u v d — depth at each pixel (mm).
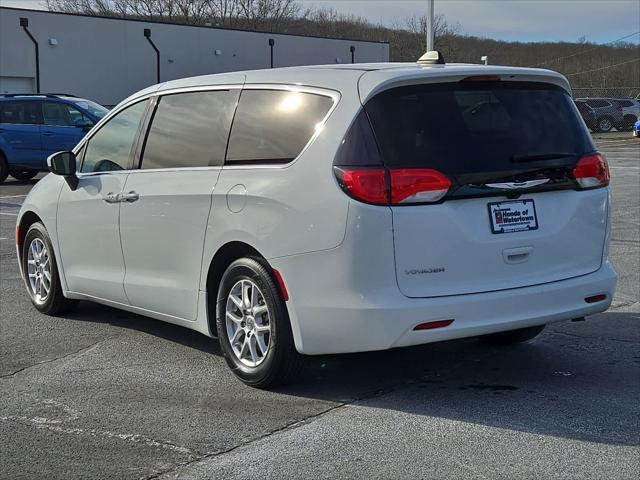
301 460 3930
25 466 3906
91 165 6297
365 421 4430
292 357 4766
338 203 4391
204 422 4441
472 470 3789
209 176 5148
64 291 6594
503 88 4812
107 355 5715
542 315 4707
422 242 4391
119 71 39469
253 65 45438
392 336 4355
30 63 36094
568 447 4039
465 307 4441
